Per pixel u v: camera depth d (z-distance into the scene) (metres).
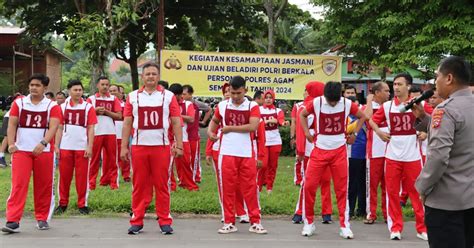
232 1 20.39
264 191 9.70
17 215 6.69
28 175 6.74
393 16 12.29
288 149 15.77
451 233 3.98
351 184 7.87
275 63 13.97
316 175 6.72
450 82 4.05
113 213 7.90
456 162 3.96
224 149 6.83
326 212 7.51
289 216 7.99
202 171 12.41
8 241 6.33
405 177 6.77
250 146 6.84
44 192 6.88
